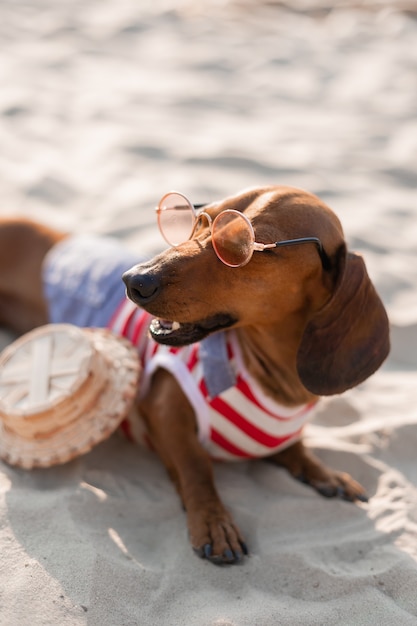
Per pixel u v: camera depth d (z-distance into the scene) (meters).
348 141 1.75
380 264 1.31
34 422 0.84
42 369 0.87
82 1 2.59
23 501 0.81
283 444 0.90
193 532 0.82
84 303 1.00
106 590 0.74
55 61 2.10
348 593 0.77
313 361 0.81
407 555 0.81
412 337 1.16
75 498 0.83
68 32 2.30
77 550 0.77
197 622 0.72
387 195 1.52
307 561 0.79
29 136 1.67
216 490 0.86
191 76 2.07
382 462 0.94
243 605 0.75
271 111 1.90
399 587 0.77
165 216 0.84
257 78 2.08
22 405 0.85
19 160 1.57
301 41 2.33
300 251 0.79
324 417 1.02
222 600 0.75
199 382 0.86
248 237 0.76
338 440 0.97
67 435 0.86
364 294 0.81
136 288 0.76
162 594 0.75
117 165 1.57
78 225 1.37
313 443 0.97
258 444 0.88
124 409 0.86
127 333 0.96
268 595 0.77
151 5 2.62
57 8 2.49
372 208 1.46
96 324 0.98
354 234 1.37
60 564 0.75
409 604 0.76
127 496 0.87
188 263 0.78
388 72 2.11
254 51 2.25
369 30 2.41
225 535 0.81
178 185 1.50
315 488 0.90
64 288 1.02
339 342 0.81
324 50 2.27
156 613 0.73
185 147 1.67
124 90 1.95
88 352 0.87
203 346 0.87
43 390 0.86
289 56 2.21
